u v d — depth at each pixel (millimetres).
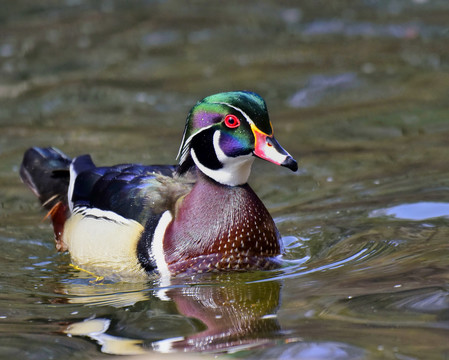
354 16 22328
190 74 18672
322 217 11195
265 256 9719
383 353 6742
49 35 21750
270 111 16484
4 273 10055
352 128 15266
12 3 24484
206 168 9609
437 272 8656
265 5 23781
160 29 21969
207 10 23516
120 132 15414
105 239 10023
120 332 7727
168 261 9516
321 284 8711
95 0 24719
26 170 12016
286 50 20094
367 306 7832
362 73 18203
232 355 6949
